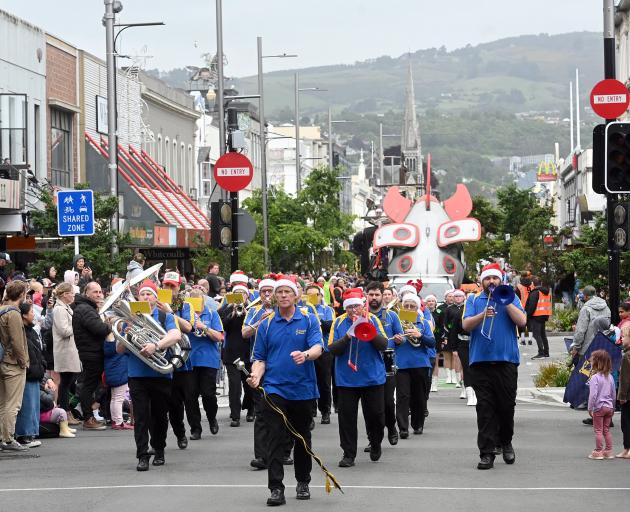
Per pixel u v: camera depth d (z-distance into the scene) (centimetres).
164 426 1856
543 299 4388
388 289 2391
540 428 2383
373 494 1584
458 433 2316
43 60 4841
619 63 7738
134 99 6350
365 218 5850
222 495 1579
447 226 4394
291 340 1551
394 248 4412
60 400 2338
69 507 1495
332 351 1836
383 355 2048
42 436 2236
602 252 4106
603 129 2412
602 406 1909
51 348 2338
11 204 3609
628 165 2403
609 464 1861
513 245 8556
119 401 2372
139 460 1808
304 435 1553
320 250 7081
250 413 2519
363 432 2347
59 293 2331
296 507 1492
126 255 3609
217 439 2216
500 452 1953
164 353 1802
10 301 2053
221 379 3400
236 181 2997
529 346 5034
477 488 1630
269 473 1519
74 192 2972
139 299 1836
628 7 7256
